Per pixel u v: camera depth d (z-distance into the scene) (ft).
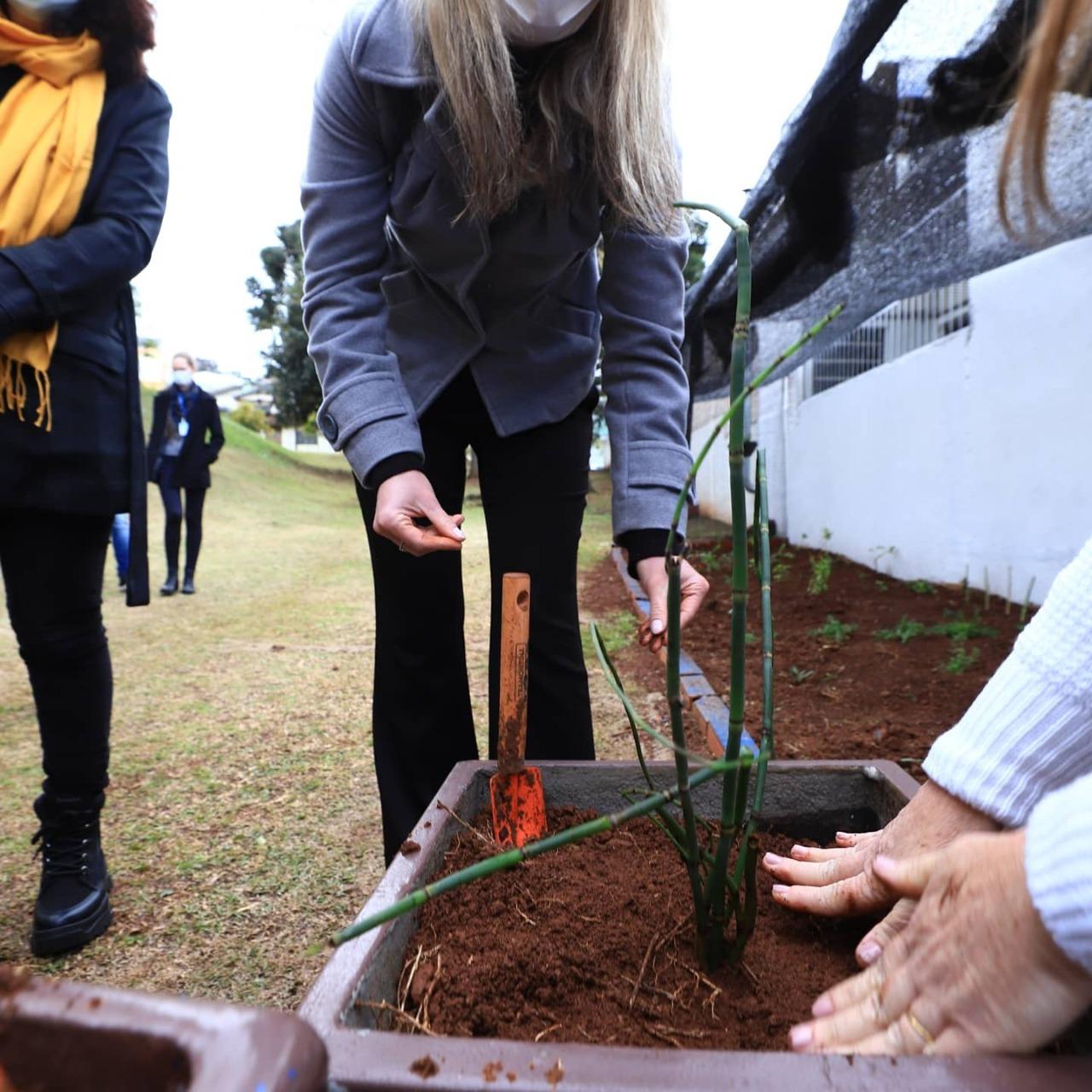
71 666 5.43
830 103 7.79
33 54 5.17
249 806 7.41
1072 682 2.54
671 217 4.54
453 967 2.75
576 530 5.39
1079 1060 1.78
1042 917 1.77
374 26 4.33
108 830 7.00
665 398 4.79
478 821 3.78
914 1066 1.77
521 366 5.05
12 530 5.27
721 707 9.08
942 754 2.81
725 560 23.18
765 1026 2.59
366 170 4.61
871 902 2.89
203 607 17.89
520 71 4.17
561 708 5.22
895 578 18.39
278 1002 4.78
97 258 5.21
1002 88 6.92
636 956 2.89
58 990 1.58
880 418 19.60
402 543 4.00
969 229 9.12
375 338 4.58
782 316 14.14
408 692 5.09
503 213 4.45
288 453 77.25
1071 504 12.51
